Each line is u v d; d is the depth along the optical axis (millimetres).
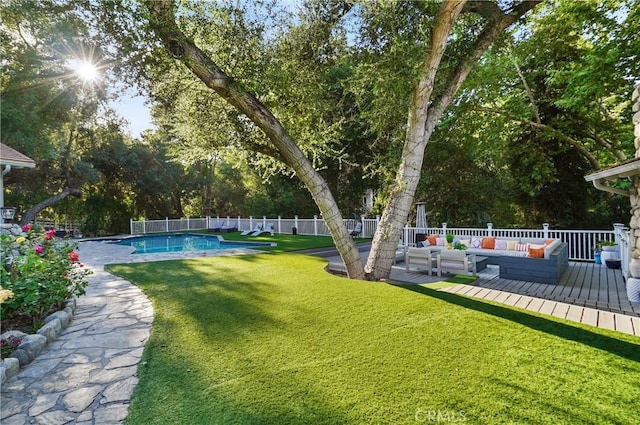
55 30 5625
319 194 6883
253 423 2402
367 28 7168
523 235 11562
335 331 4047
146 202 25219
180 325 4418
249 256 10469
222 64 6391
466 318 4371
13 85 13836
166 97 7246
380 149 10977
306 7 7391
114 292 6172
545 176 13172
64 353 3650
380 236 7102
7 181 17438
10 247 5043
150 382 3012
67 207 21844
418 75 6406
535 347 3498
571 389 2715
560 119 12594
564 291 6090
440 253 7887
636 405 2488
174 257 10594
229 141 8180
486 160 16141
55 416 2551
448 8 5879
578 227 13742
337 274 7930
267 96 7184
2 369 3064
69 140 18875
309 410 2527
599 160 13281
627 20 9258
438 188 15672
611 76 9906
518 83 13547
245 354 3508
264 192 23891
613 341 3627
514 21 7180
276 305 5113
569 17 10562
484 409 2480
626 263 6863
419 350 3480
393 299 5250
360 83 7551
